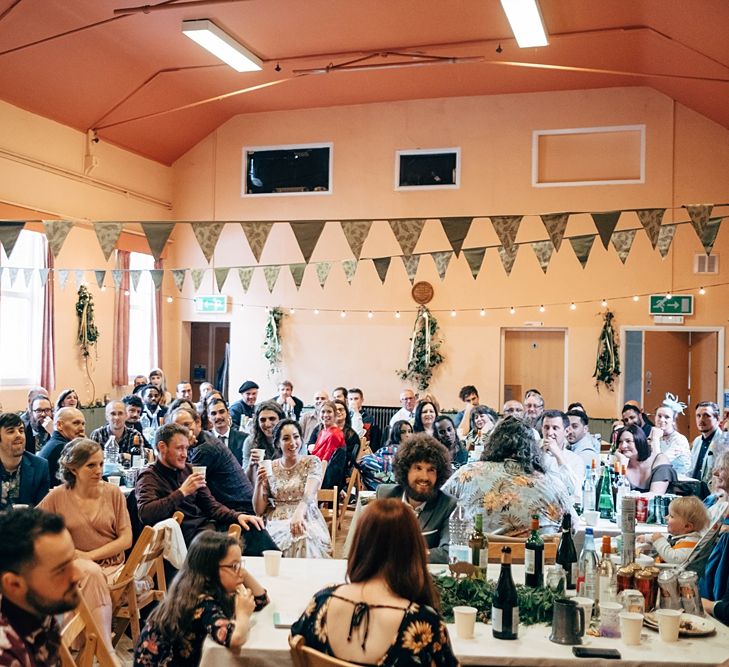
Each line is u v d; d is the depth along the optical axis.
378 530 2.25
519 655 2.63
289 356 12.54
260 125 12.61
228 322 13.06
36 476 5.18
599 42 9.48
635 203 11.30
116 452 6.81
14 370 9.92
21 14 8.31
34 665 1.72
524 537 3.74
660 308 11.19
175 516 4.24
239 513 4.95
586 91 11.48
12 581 1.72
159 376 10.34
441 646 2.16
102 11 8.68
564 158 11.65
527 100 11.70
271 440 5.97
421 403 7.86
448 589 3.07
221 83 11.09
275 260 12.61
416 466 3.72
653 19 8.58
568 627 2.75
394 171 12.14
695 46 8.76
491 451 3.97
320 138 12.41
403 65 10.23
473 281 11.88
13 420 5.02
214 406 7.18
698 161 11.11
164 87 10.84
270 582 3.44
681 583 3.10
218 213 12.76
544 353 11.84
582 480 5.54
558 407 11.74
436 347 11.95
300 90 11.68
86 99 10.21
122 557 4.37
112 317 11.40
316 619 2.24
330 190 12.35
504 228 4.84
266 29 9.27
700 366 11.41
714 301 11.06
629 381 11.36
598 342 11.42
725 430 7.66
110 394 11.37
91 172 10.88
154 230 4.95
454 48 9.80
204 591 2.86
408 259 6.18
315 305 12.47
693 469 7.14
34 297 10.12
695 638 2.85
